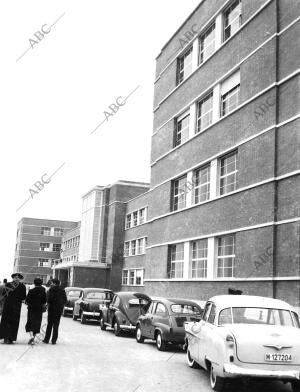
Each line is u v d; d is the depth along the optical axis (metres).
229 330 8.47
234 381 9.16
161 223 27.17
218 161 21.34
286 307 9.41
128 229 47.94
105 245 52.47
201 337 9.77
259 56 18.67
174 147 26.80
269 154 17.19
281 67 17.30
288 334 8.41
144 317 15.72
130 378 9.21
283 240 15.92
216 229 20.61
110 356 12.11
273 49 17.73
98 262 50.38
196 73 24.56
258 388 9.06
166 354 13.23
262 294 16.59
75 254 65.31
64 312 29.33
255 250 17.36
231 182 20.25
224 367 8.05
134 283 44.41
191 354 10.66
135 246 45.69
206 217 21.67
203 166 23.05
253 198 17.94
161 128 28.83
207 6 23.98
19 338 14.87
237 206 19.05
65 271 63.91
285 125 16.59
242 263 18.14
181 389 8.42
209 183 22.20
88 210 55.81
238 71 20.53
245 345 8.12
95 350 13.12
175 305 14.50
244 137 19.12
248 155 18.66
